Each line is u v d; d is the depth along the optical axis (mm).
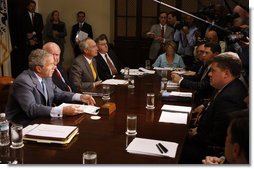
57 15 7152
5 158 1613
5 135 1947
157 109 2557
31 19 6879
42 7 7488
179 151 1742
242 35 2514
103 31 7312
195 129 2520
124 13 7113
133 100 2836
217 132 2129
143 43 7102
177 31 5625
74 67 3680
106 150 1734
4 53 6105
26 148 1754
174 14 6309
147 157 1654
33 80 2500
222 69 2197
